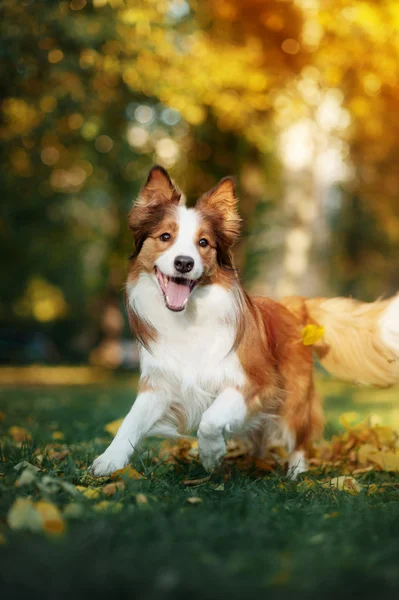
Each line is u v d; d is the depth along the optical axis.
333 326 5.83
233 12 13.78
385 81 13.93
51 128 13.43
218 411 4.76
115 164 16.23
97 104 13.17
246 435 5.62
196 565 2.56
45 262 27.50
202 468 5.05
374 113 15.09
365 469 5.21
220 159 16.55
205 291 4.90
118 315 27.08
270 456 5.61
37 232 23.47
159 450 5.82
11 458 5.00
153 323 4.96
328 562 2.64
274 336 5.50
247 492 4.04
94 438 6.56
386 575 2.51
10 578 2.42
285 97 14.40
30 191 19.14
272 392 5.24
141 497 3.59
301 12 13.46
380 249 23.56
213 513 3.43
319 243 15.87
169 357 4.94
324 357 5.90
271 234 16.97
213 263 4.92
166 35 12.51
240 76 13.51
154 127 14.70
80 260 30.92
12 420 8.39
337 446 6.14
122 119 14.48
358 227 22.72
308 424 5.68
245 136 15.46
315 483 4.45
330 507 3.78
